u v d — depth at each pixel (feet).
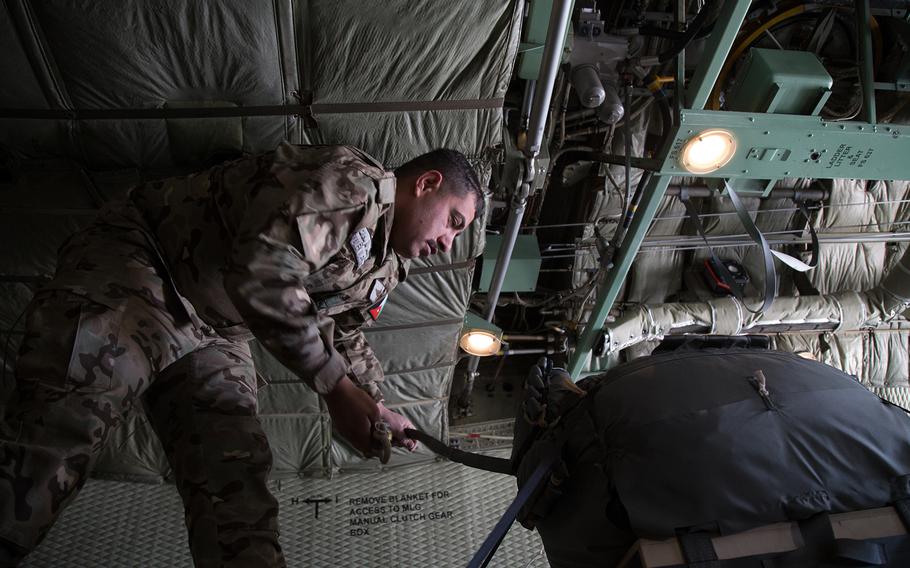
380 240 7.54
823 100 12.26
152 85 10.39
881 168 13.04
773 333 19.31
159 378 7.66
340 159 6.63
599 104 13.56
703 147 12.53
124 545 16.44
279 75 10.46
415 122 11.19
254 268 6.01
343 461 17.90
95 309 6.61
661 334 18.01
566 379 6.80
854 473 4.90
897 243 19.36
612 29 15.40
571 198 18.07
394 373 16.51
